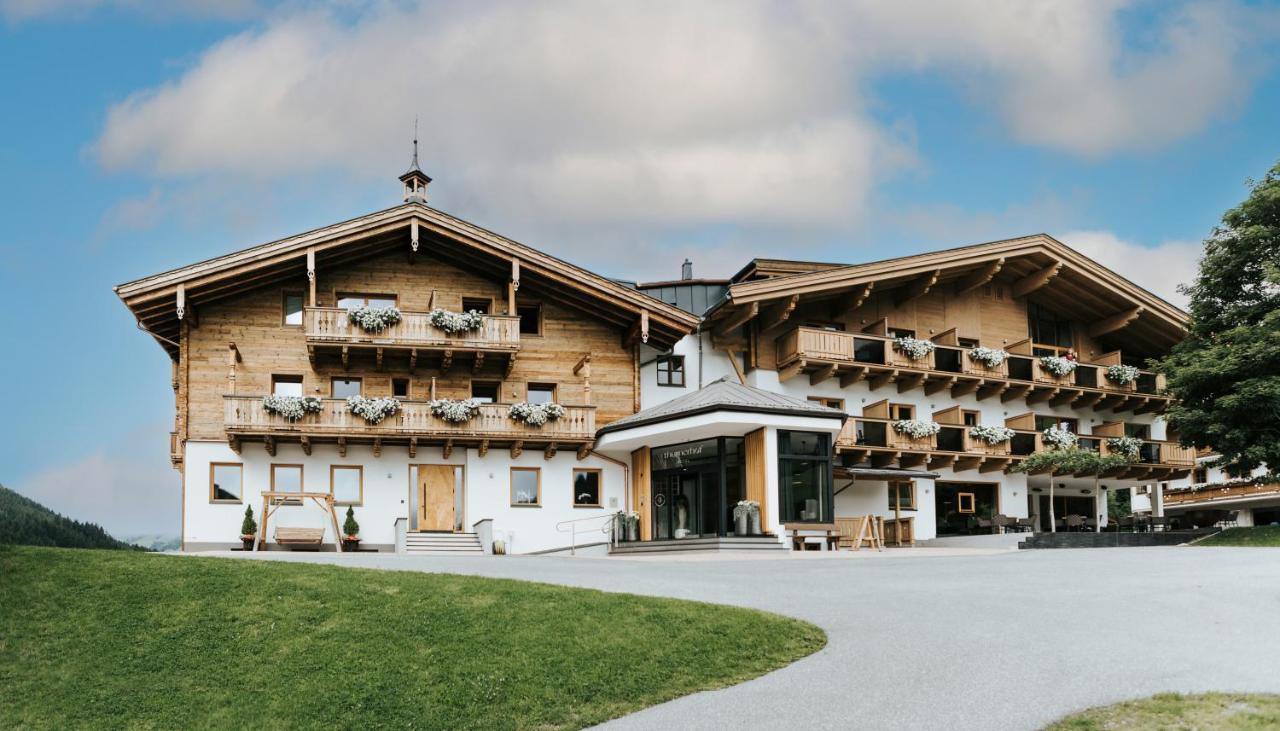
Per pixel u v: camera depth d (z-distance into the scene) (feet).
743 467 100.58
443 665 41.65
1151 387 135.03
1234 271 109.19
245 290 102.47
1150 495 140.36
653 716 37.11
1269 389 100.89
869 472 112.37
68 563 52.70
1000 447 122.83
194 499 99.60
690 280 123.75
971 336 127.24
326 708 38.47
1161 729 30.81
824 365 115.03
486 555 91.20
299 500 101.65
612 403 111.75
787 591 56.65
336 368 104.99
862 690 37.01
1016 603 50.60
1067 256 125.08
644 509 107.76
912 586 57.98
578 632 45.01
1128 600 49.88
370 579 52.80
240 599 48.57
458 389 108.06
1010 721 32.58
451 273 108.47
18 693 39.86
